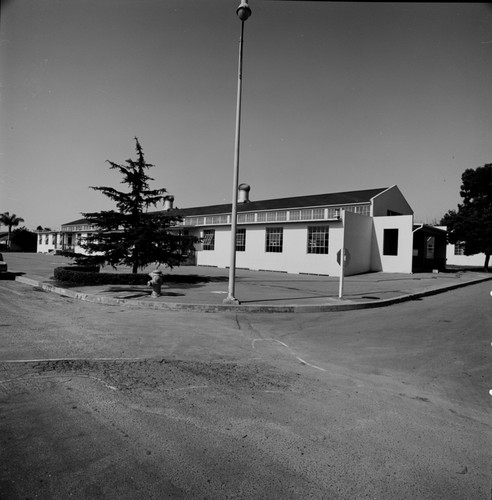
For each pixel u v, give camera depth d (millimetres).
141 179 15445
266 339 6715
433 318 9297
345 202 26562
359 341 6723
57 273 15898
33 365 4723
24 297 11367
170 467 2598
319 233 24344
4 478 2400
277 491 2379
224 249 30734
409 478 2555
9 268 23219
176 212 38312
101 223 15266
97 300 10875
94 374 4461
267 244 27422
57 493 2271
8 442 2852
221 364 5074
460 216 29156
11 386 4000
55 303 10336
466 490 2436
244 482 2461
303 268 24984
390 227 25031
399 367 5184
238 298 11617
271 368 4980
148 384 4188
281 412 3574
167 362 5059
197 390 4066
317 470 2623
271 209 27562
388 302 11914
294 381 4492
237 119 10180
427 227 26234
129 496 2271
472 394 4188
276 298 11844
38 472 2480
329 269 23609
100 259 15320
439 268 31031
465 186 29141
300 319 8969
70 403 3605
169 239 15648
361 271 24578
